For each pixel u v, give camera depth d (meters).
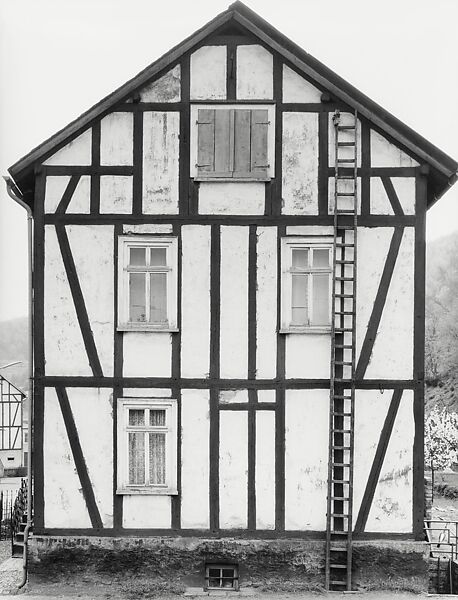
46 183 13.09
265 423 12.84
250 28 12.84
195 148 13.05
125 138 13.08
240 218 12.99
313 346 12.86
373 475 12.72
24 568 12.95
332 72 12.80
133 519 12.85
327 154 12.96
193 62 13.08
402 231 12.90
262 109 13.04
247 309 12.92
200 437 12.88
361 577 12.64
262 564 12.70
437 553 14.34
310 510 12.76
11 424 33.91
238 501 12.80
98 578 12.81
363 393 12.79
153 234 13.02
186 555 12.77
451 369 50.50
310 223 12.94
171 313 12.96
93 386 12.95
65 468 12.92
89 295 13.02
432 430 30.88
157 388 12.91
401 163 12.91
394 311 12.87
